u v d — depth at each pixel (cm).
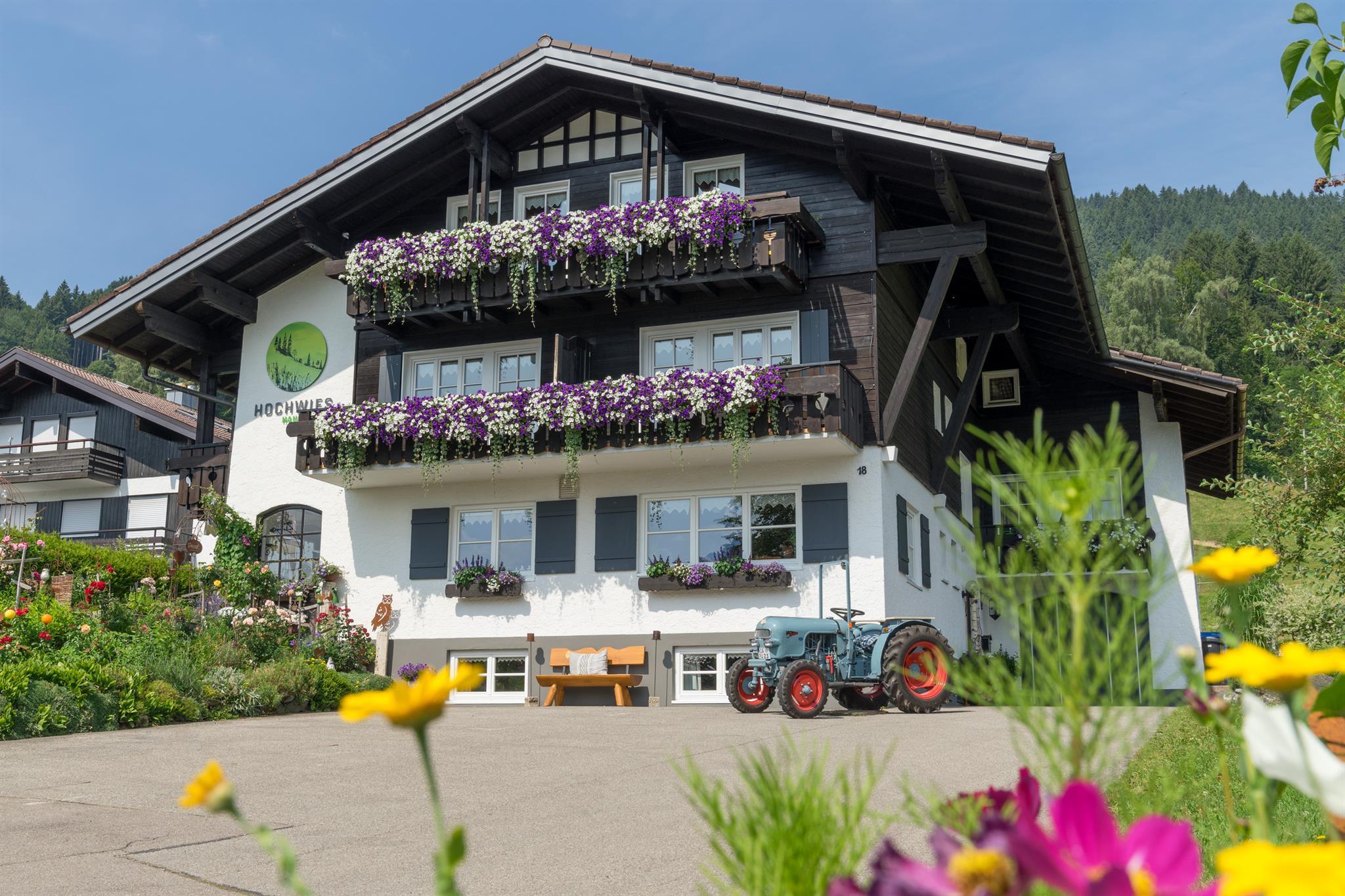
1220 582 127
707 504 1678
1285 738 103
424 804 691
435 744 999
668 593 1658
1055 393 2127
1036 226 1542
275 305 2017
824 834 141
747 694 1348
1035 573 129
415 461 1714
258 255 1969
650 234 1593
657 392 1561
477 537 1806
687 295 1694
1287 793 520
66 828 618
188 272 1917
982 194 1539
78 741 999
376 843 578
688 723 1186
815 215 1656
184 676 1270
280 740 1030
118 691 1162
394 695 107
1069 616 126
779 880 134
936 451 1888
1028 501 130
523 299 1697
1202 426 2094
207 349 2108
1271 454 918
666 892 464
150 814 659
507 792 733
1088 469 126
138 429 3020
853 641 1309
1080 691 122
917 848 497
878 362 1600
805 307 1636
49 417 3212
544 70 1736
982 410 2172
